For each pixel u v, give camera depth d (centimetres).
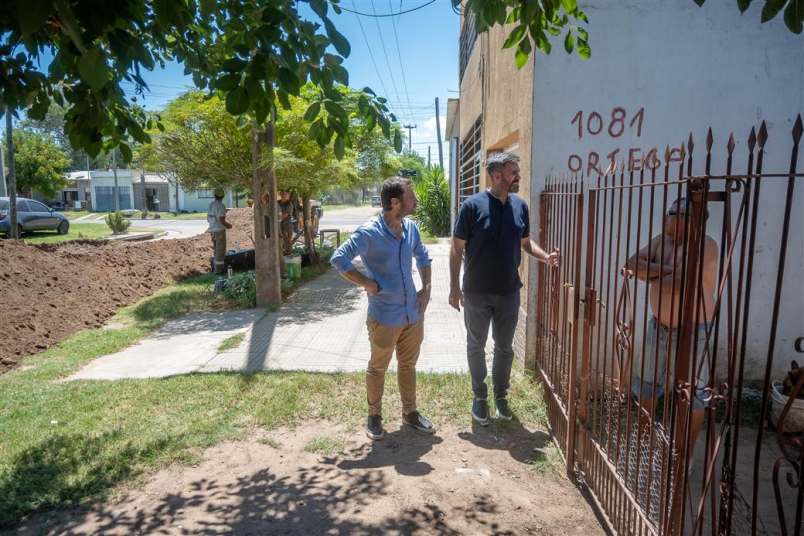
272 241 871
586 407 339
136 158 1016
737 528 304
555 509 320
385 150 1225
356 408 457
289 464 373
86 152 322
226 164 995
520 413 444
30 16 196
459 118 1470
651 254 335
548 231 458
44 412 456
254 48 257
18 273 910
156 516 317
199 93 914
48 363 607
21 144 3525
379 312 389
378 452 387
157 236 2467
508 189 402
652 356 335
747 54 472
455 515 314
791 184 167
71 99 310
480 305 411
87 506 327
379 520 310
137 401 476
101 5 228
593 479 325
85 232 2623
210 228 1210
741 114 477
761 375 489
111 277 1076
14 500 330
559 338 402
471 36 1100
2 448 394
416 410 421
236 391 495
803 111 473
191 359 612
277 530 304
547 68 479
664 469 240
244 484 349
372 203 6022
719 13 470
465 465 369
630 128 481
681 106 479
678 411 225
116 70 307
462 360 578
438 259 1309
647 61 476
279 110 906
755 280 483
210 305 903
